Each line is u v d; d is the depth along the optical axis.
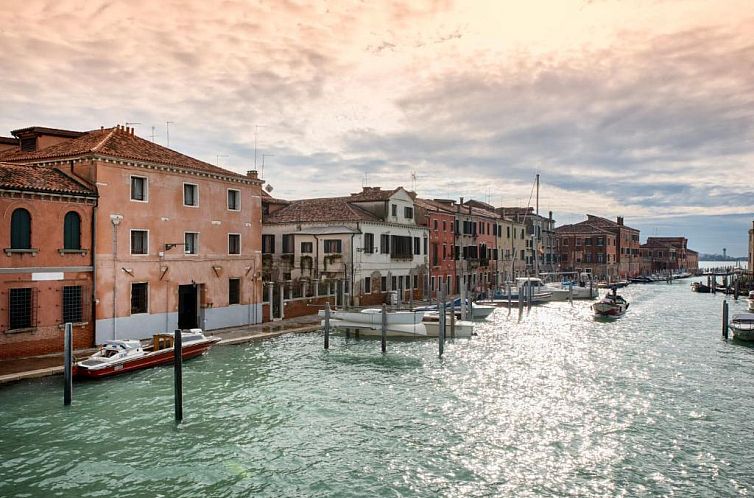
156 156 27.05
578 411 18.03
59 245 22.62
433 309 38.97
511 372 23.31
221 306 30.12
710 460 14.20
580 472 13.51
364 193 48.97
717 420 17.16
